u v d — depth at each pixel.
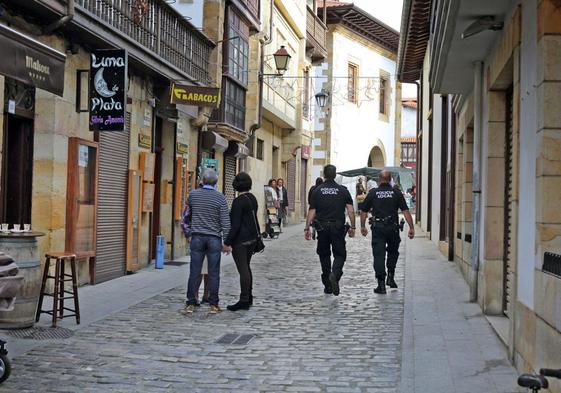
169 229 16.25
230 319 9.19
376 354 7.32
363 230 11.73
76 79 11.16
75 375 6.41
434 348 7.39
